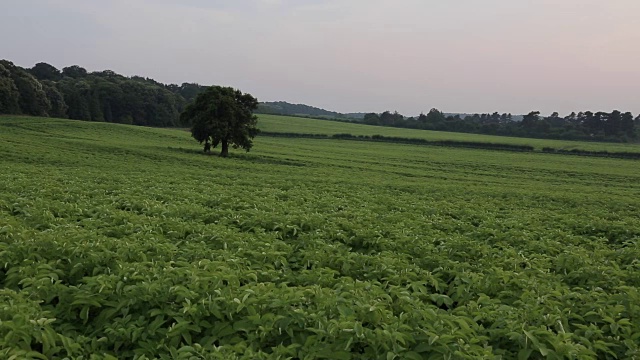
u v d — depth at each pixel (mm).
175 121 139250
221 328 7820
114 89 128250
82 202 19109
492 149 99812
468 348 7141
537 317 8406
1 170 34031
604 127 150125
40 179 27531
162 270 9727
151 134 88875
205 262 10164
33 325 7191
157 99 137250
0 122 81188
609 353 7969
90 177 31656
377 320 7883
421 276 11141
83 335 7801
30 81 103812
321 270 10875
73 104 119188
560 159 83375
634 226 19844
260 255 11812
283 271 11273
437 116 191000
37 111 104125
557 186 48875
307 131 119625
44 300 8594
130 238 12938
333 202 23453
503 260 13000
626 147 111125
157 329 7766
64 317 8344
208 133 63375
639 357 7531
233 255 11492
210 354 6801
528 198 33438
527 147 99688
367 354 7156
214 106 62438
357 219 17547
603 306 9078
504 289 10586
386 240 14312
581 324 8688
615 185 54031
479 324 8680
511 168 67500
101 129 86812
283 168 53500
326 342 7266
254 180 36938
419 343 7379
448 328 7793
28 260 10086
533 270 12000
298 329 7684
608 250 14281
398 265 11719
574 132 150375
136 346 7680
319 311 7945
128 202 19453
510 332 7617
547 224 20312
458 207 24797
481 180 53562
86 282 9383
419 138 113188
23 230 12102
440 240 15039
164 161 54938
